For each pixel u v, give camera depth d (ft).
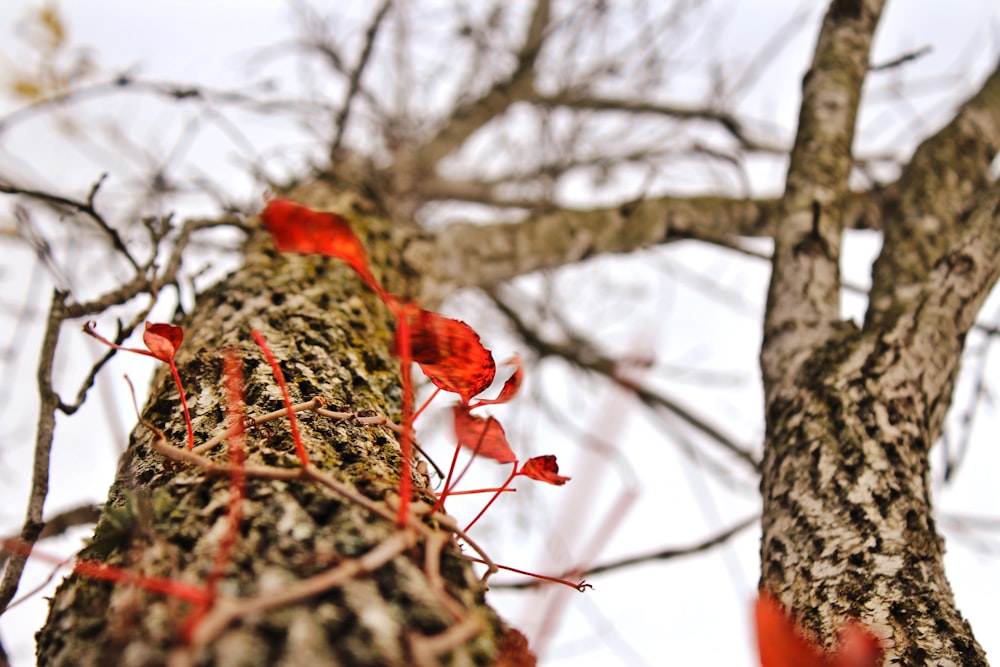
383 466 2.43
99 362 2.73
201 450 2.31
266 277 3.20
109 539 2.21
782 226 3.38
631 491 2.08
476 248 4.49
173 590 1.93
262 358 2.75
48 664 2.11
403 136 6.28
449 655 1.98
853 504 2.69
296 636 1.92
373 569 2.04
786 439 2.90
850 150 3.54
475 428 2.32
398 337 2.17
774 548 2.74
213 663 1.88
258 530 2.12
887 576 2.55
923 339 3.02
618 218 4.83
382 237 3.97
